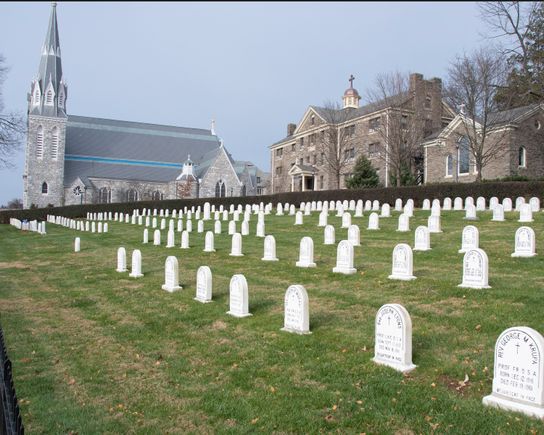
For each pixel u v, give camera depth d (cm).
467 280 1073
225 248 2034
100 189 8056
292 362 746
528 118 4188
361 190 3634
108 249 2431
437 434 514
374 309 981
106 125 8981
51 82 7812
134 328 1005
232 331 930
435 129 5119
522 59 3581
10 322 1100
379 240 1872
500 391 571
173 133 9462
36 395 686
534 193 2720
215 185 8119
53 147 7781
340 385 650
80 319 1116
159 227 3275
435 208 2419
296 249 1872
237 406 615
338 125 6119
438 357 713
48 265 2044
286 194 4294
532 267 1230
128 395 677
